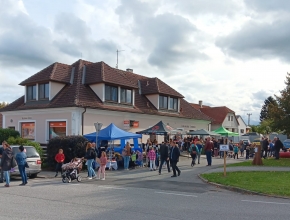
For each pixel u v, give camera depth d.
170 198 10.84
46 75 26.50
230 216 8.15
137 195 11.43
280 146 25.91
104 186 13.90
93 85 27.31
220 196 11.41
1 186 13.99
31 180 16.52
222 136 41.56
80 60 30.05
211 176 15.77
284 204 9.93
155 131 25.25
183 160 27.12
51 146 20.95
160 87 33.34
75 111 24.48
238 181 13.94
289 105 26.64
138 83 34.78
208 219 7.80
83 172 19.59
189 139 33.66
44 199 10.54
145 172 19.33
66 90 26.62
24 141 21.53
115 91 28.11
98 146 21.98
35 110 26.72
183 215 8.20
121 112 28.02
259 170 18.03
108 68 28.77
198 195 11.59
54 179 16.95
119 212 8.52
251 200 10.62
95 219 7.72
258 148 21.47
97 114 25.98
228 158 31.08
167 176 17.23
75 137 20.81
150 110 31.55
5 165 13.84
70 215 8.14
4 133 24.52
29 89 27.95
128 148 21.05
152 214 8.29
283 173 16.58
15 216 8.02
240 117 70.00
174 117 34.53
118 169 21.05
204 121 40.12
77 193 11.86
